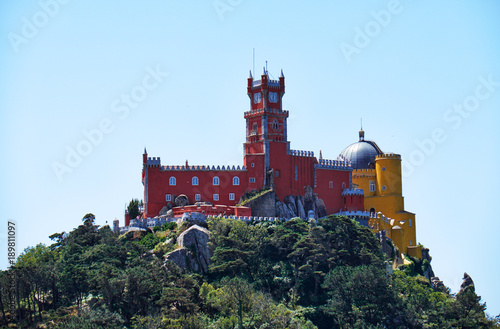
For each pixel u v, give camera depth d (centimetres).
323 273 16788
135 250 16750
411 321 15975
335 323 16050
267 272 16988
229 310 14912
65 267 15812
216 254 16538
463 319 15925
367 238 17988
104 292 14888
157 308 14850
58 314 15225
